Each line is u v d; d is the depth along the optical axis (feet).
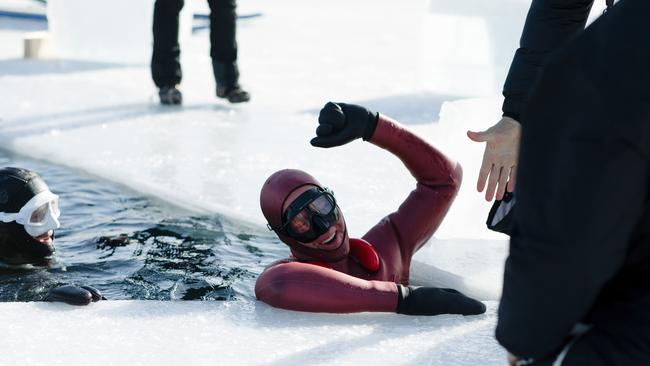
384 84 31.48
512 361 6.09
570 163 5.17
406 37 42.93
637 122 5.06
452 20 29.81
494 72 29.76
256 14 48.21
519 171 5.44
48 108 27.30
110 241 16.71
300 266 12.51
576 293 5.23
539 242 5.27
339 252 13.23
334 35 43.06
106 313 12.15
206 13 46.70
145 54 35.19
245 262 15.94
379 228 14.35
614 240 5.14
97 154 22.41
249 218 17.89
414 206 14.48
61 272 15.24
